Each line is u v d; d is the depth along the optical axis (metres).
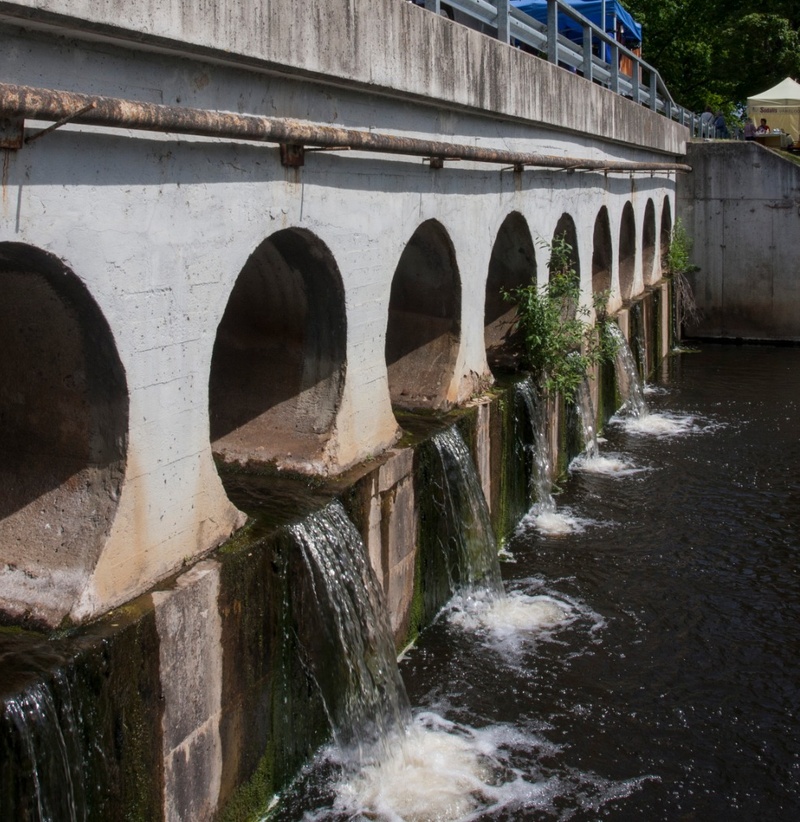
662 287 20.89
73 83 4.96
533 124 11.62
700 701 8.10
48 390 5.62
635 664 8.62
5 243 4.65
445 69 8.78
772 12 29.25
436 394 9.97
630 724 7.78
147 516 5.73
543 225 12.46
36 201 4.76
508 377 11.82
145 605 5.52
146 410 5.66
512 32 11.63
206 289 6.09
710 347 23.12
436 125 9.12
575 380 12.80
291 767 6.81
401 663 8.45
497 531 10.80
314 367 7.96
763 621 9.39
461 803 6.81
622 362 16.70
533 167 11.93
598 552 10.86
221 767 6.08
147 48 5.33
